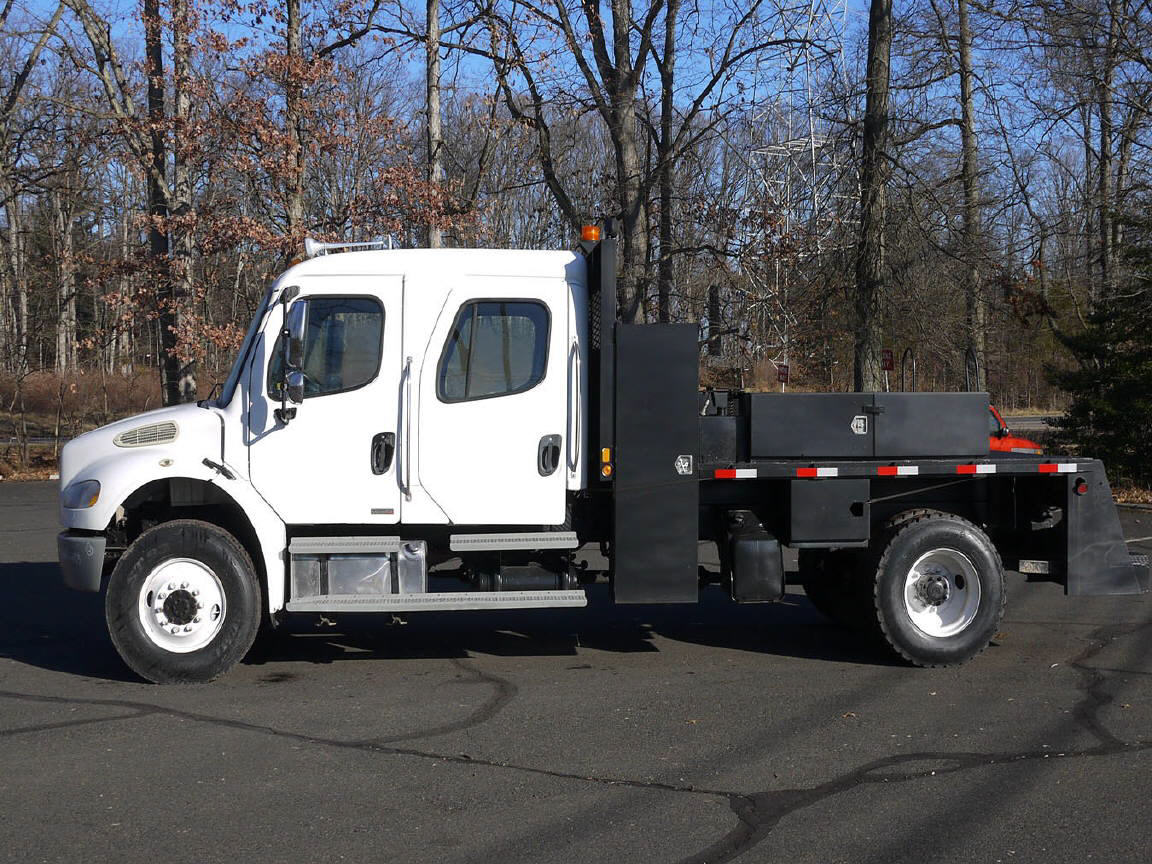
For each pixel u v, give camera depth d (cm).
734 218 2042
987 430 781
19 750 579
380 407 733
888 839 458
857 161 2011
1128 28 2078
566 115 2200
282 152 1778
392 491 732
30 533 1512
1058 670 755
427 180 1869
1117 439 1894
